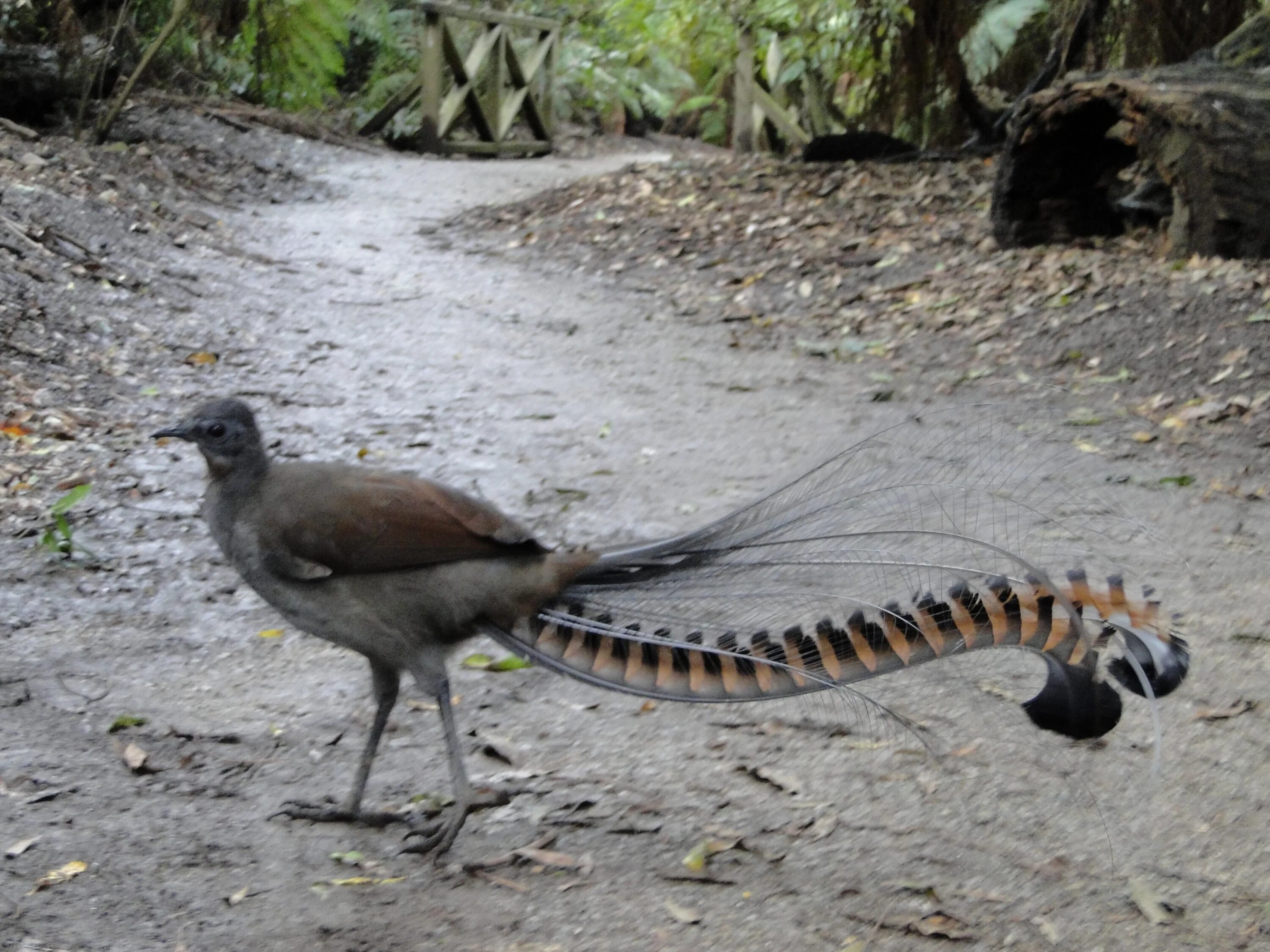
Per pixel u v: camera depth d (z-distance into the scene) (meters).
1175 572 3.95
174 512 4.28
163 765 3.43
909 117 9.70
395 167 10.73
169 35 8.73
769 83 12.80
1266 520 4.20
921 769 3.41
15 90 8.54
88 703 3.59
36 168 7.20
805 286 6.87
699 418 5.12
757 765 3.44
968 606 3.07
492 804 3.25
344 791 3.39
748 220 8.00
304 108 11.95
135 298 6.05
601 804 3.36
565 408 5.25
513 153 12.77
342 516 3.19
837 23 9.91
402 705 3.63
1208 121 6.03
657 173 9.16
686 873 3.21
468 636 3.24
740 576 3.18
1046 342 5.69
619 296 7.06
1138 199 6.87
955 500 3.15
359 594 3.20
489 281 7.34
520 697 3.65
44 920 3.10
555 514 4.34
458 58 12.11
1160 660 3.06
